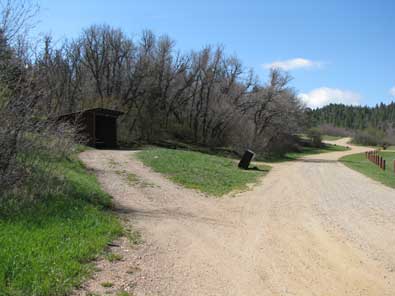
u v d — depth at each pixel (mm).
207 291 5266
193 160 23438
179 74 51000
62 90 31438
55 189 9180
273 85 49781
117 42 47125
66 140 12305
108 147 34406
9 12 10812
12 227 6258
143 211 10328
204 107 51812
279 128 51969
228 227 9180
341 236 8578
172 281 5516
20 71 8367
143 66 47906
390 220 10328
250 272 6121
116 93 47188
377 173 25828
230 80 51406
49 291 4539
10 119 7902
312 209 11828
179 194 13641
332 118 182625
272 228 9234
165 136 50469
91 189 10969
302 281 5820
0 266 4773
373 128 122562
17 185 8219
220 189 15539
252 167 26391
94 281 5152
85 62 46031
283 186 17562
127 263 6031
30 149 9250
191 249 7184
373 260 6945
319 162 41344
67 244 6082
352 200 13672
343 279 5961
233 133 49844
